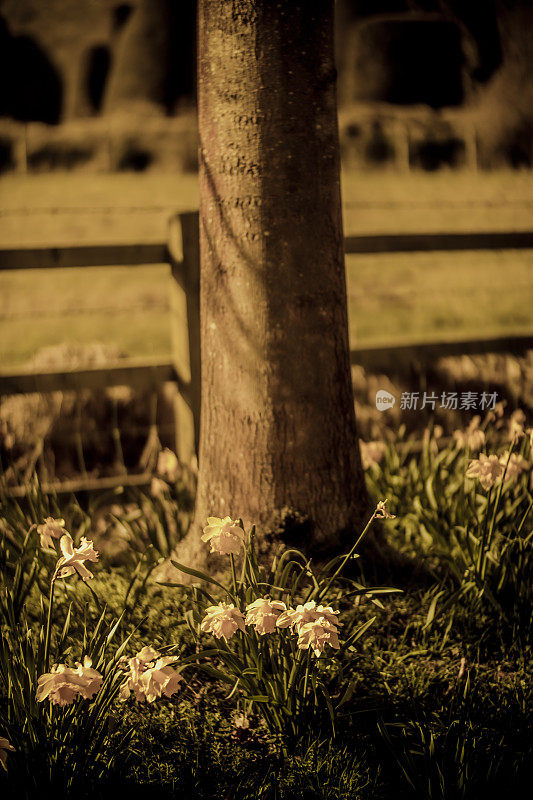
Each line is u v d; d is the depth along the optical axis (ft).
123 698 6.31
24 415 13.24
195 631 8.89
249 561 8.29
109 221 36.94
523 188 45.75
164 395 14.15
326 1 9.20
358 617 9.32
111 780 7.01
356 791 7.29
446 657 9.02
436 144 48.73
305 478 9.62
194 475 12.53
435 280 31.22
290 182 9.16
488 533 9.83
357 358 13.84
